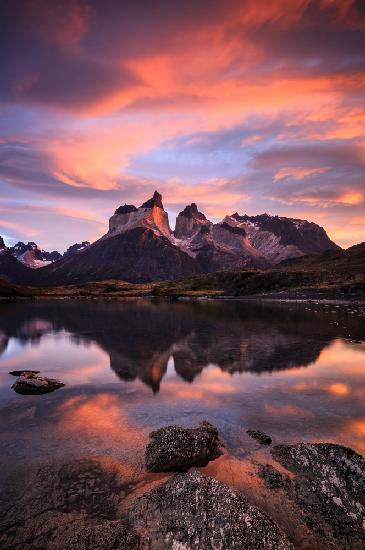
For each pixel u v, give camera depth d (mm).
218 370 28656
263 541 9359
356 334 47656
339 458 12812
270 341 42344
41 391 22984
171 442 14391
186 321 65750
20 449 15070
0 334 49688
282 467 13516
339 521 10555
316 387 23969
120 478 12883
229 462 13906
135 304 127438
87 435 16422
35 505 11398
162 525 10102
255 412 19344
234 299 157500
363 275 164500
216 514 10125
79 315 80125
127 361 32094
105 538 9625
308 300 125438
